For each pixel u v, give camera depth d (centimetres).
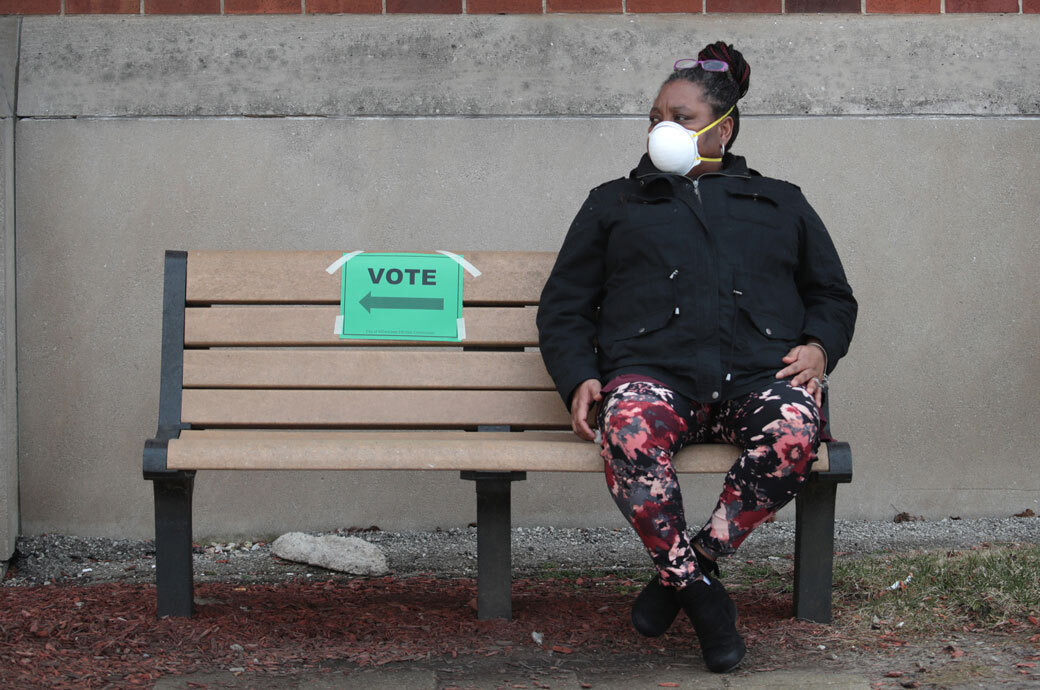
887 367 437
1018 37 438
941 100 435
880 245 435
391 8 433
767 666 279
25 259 425
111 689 261
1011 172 436
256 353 336
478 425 334
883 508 439
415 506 438
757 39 434
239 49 429
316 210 430
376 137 429
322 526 436
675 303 296
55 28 426
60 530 430
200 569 400
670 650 295
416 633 308
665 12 436
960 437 439
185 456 298
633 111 432
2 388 409
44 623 311
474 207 431
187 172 427
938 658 280
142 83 427
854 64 435
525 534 432
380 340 339
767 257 303
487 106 430
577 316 313
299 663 283
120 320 428
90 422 429
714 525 285
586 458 294
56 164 425
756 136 433
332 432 338
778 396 285
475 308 340
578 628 313
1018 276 437
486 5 434
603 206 316
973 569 343
